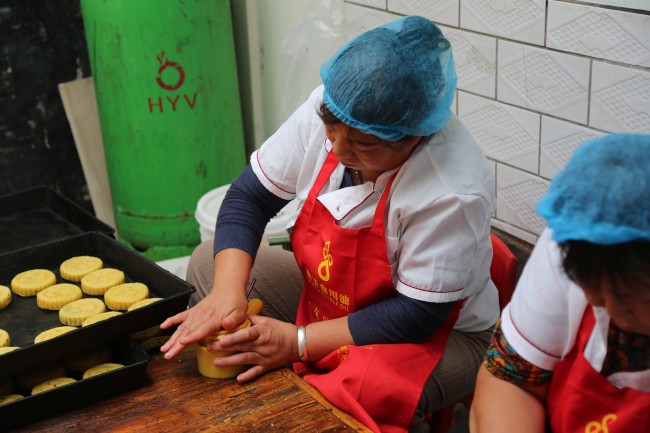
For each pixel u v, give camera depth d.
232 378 1.45
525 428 1.14
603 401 1.05
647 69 1.57
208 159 2.78
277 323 1.49
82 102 3.10
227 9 2.70
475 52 1.93
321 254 1.55
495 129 1.96
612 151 0.86
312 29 2.40
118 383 1.40
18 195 2.25
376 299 1.54
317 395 1.38
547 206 0.88
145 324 1.50
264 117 2.97
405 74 1.26
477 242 1.43
